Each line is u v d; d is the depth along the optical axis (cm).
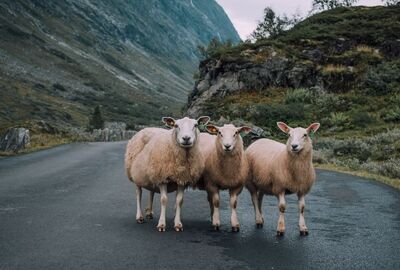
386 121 3322
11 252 666
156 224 865
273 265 628
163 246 707
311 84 4212
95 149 2761
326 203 1132
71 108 12212
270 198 1188
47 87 13812
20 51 16275
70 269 598
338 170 1928
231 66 4431
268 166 838
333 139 2892
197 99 4456
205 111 4134
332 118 3453
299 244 737
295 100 3909
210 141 928
